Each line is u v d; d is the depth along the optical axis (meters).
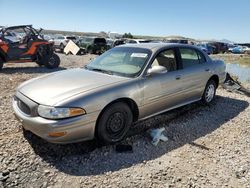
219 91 7.70
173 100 4.98
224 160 3.83
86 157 3.73
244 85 9.84
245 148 4.23
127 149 3.99
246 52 41.03
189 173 3.46
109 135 3.96
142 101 4.31
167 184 3.21
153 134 4.31
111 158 3.73
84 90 3.74
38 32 12.55
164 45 5.03
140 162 3.68
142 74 4.36
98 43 25.94
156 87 4.50
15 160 3.54
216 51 38.81
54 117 3.43
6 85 8.03
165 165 3.63
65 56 21.17
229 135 4.70
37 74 10.67
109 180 3.25
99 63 4.95
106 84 3.96
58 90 3.76
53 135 3.44
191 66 5.45
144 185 3.17
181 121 5.18
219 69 6.24
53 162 3.57
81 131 3.59
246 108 6.25
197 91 5.63
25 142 4.03
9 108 5.54
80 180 3.23
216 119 5.43
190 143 4.33
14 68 12.35
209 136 4.62
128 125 4.18
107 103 3.78
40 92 3.77
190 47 5.61
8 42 11.65
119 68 4.59
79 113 3.53
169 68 4.91
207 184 3.25
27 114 3.71
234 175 3.47
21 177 3.22
